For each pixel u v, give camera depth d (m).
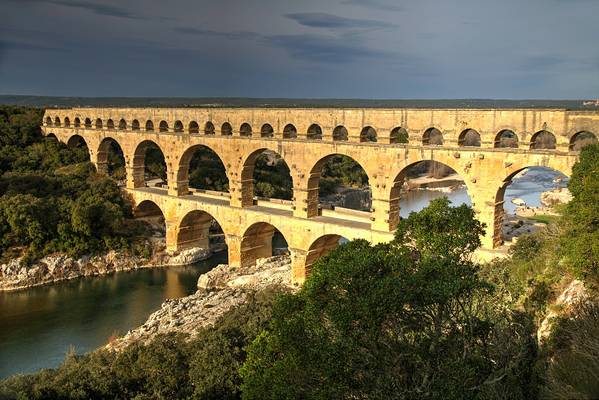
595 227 35.12
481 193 57.16
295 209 71.69
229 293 68.19
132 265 87.00
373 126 64.56
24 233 82.12
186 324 56.22
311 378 24.03
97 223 87.56
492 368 26.22
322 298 24.59
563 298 33.47
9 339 60.38
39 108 136.12
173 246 90.12
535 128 53.25
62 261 82.19
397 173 62.22
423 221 28.78
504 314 33.50
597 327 24.66
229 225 80.00
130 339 54.81
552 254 41.56
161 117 91.44
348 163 164.38
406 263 24.44
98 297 74.25
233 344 41.97
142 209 98.25
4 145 116.31
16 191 90.75
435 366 24.03
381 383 22.95
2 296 74.38
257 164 138.12
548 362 26.23
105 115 105.06
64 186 96.06
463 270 25.23
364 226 65.94
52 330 63.00
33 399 35.19
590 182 36.91
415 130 61.31
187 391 37.00
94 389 36.50
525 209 116.81
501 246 58.31
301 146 70.00
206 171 122.56
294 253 71.69
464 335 26.38
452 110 58.28
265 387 25.22
